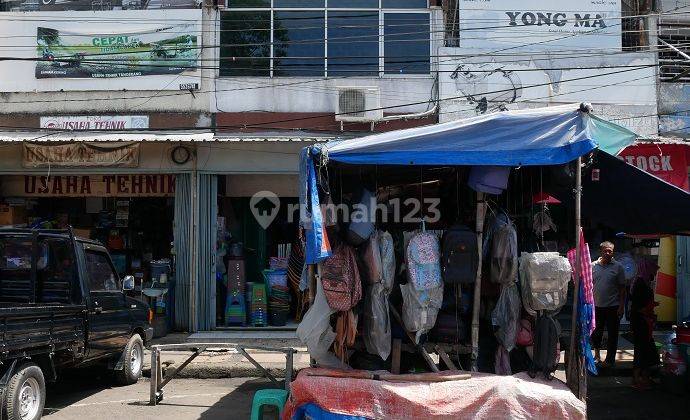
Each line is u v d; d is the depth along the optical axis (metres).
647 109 12.21
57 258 7.64
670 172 11.78
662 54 12.80
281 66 12.47
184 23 12.34
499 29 12.30
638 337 8.49
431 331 6.25
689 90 12.38
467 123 5.76
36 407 6.33
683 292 12.41
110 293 8.21
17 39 12.34
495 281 6.16
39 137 11.63
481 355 6.36
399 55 12.47
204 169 12.12
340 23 12.55
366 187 6.51
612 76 12.23
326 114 12.30
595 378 9.16
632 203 7.00
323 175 5.83
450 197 7.41
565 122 5.75
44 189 12.62
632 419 7.02
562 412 5.33
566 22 12.32
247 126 12.27
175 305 12.10
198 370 9.54
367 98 12.02
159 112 12.27
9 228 7.62
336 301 5.68
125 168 12.10
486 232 6.37
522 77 12.24
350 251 5.92
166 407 7.58
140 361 9.16
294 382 5.57
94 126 12.21
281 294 12.41
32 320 6.22
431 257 5.93
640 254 11.08
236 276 12.45
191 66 12.28
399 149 5.73
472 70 12.27
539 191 7.18
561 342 7.54
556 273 5.81
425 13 12.53
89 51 12.31
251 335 11.84
